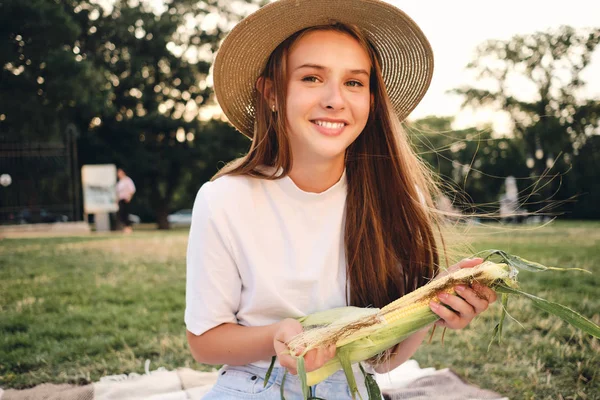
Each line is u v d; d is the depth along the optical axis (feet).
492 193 84.89
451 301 5.41
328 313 5.69
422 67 7.34
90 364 11.57
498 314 13.83
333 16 6.51
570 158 78.18
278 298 6.24
